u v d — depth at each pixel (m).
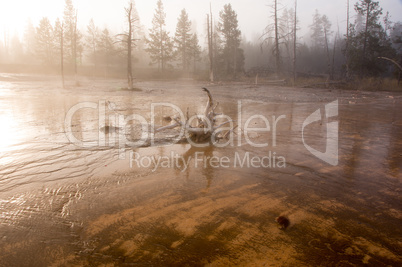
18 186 4.69
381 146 7.56
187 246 3.23
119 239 3.34
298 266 2.94
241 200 4.39
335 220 3.84
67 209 4.01
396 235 3.51
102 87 28.62
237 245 3.26
